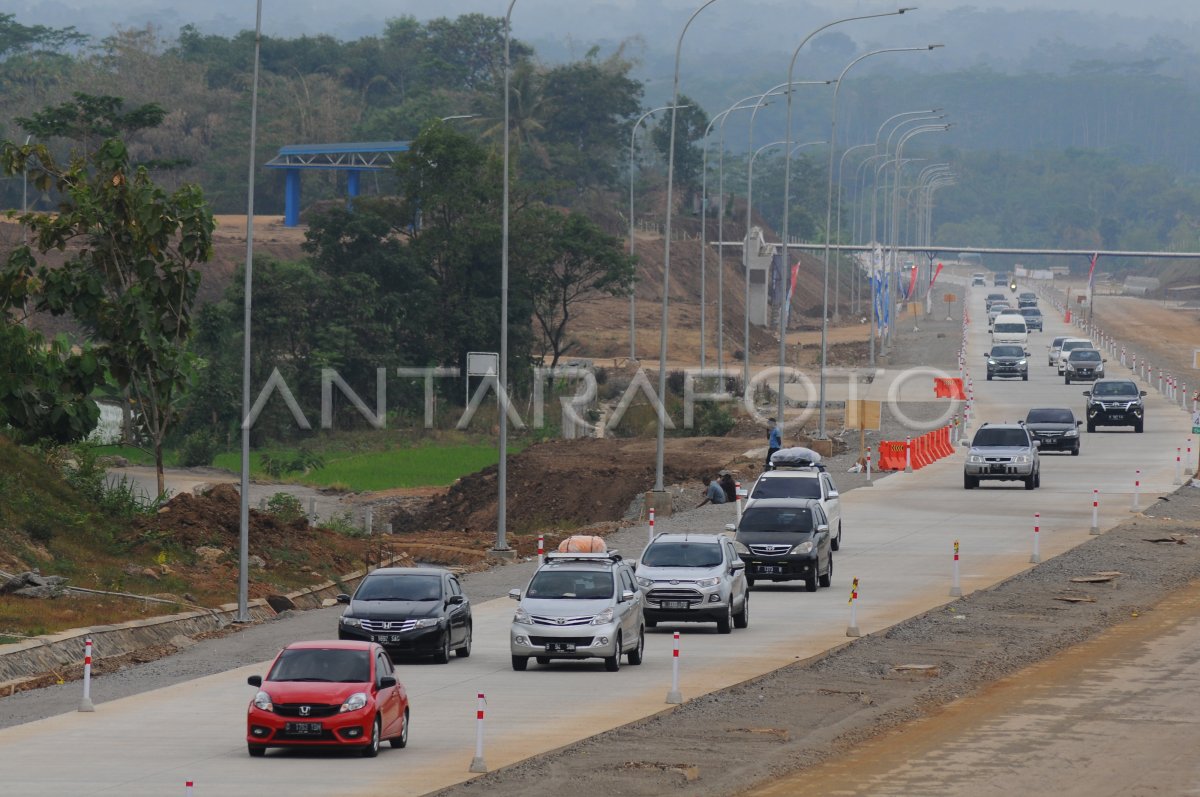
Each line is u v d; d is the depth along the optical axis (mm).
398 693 83438
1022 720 92375
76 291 171375
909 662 110500
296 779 75000
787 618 129875
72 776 75750
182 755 80875
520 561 169875
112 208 176375
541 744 83750
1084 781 77750
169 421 177125
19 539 146250
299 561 159625
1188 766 81000
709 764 80125
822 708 94562
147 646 121125
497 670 107812
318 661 82375
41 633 116688
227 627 130625
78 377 165625
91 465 174000
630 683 102250
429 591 112188
